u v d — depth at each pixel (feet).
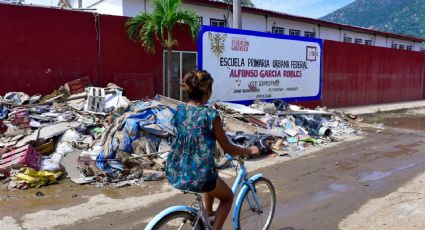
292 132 35.60
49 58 34.58
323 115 43.96
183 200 19.40
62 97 32.73
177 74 42.65
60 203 18.71
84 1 63.10
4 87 32.76
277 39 48.21
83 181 21.56
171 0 37.19
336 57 60.64
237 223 13.38
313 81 54.49
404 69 78.84
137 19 38.01
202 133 10.80
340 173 25.13
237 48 43.65
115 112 30.07
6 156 23.36
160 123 26.30
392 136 40.16
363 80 67.51
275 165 27.02
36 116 28.32
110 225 16.33
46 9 34.09
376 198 20.16
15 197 19.33
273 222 16.88
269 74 47.80
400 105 72.38
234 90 43.86
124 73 38.75
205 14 59.11
